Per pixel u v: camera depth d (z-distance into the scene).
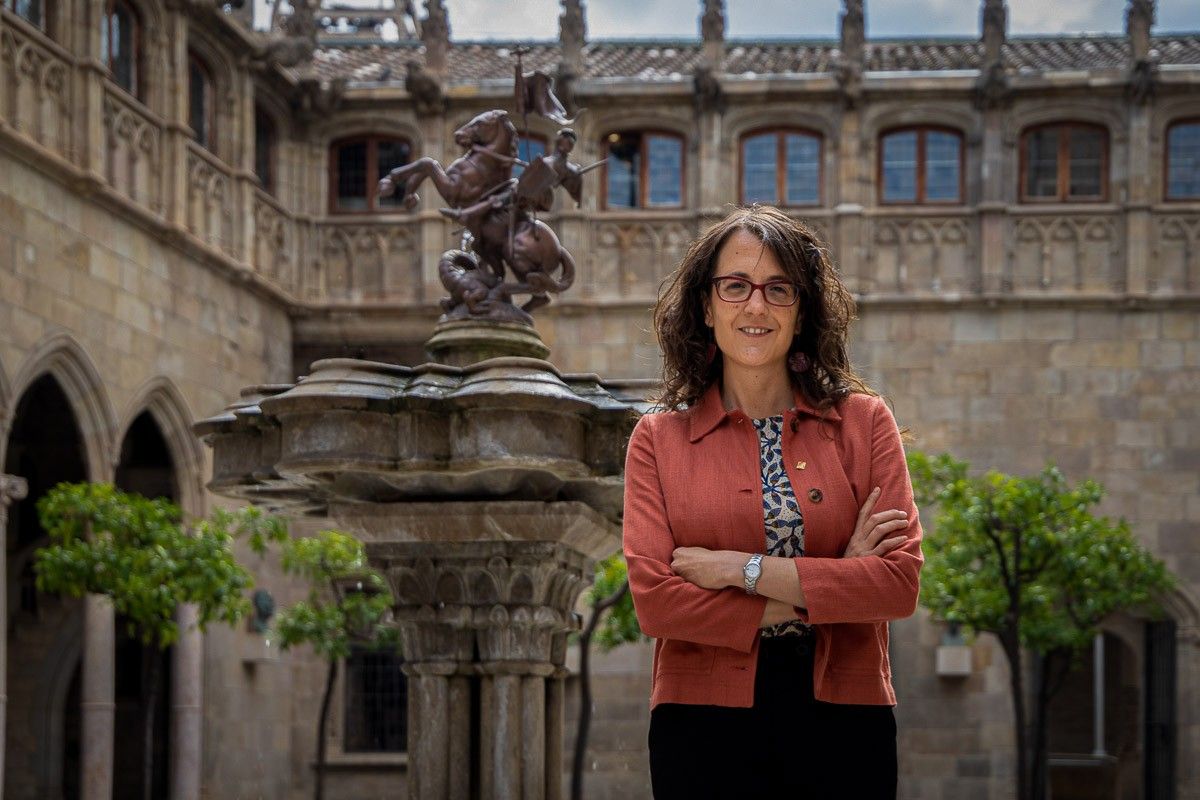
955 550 20.08
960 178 26.48
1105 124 26.22
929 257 26.27
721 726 3.40
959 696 25.91
